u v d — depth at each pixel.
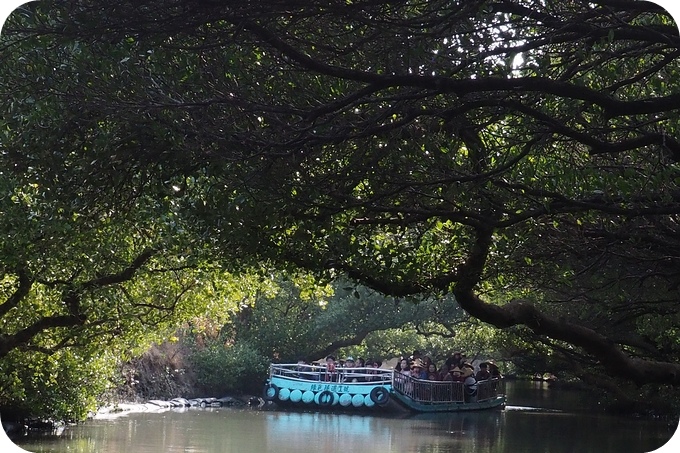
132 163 9.50
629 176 8.86
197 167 9.16
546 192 9.16
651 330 19.36
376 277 13.08
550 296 21.47
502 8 7.64
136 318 20.86
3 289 18.53
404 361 40.47
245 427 29.98
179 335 40.69
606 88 8.32
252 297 22.83
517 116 9.17
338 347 44.94
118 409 33.88
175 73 8.55
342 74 7.75
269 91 9.02
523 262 13.91
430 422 33.25
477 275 11.88
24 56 8.70
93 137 9.42
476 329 40.16
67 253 16.36
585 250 12.55
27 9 8.00
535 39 7.98
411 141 9.74
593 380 29.77
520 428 30.64
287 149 8.77
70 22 7.88
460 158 10.88
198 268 19.81
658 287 16.27
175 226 15.63
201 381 40.16
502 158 10.30
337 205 9.94
